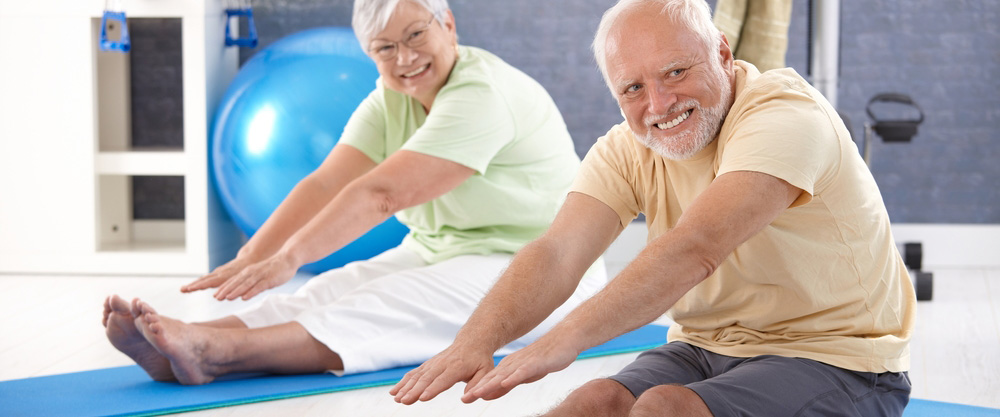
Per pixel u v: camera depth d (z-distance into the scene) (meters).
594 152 1.65
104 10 3.95
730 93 1.48
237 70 4.51
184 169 4.10
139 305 2.04
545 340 1.28
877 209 1.49
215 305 3.39
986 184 4.32
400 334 2.32
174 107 4.64
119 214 4.64
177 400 2.06
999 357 2.56
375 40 2.39
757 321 1.54
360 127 2.60
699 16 1.43
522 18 4.49
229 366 2.19
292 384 2.19
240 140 3.72
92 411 1.99
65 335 2.86
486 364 1.34
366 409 2.05
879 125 3.62
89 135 4.09
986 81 4.29
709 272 1.31
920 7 4.30
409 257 2.58
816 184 1.40
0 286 3.81
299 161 3.63
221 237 4.30
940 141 4.34
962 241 4.26
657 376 1.53
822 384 1.43
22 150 4.11
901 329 1.56
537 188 2.53
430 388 1.30
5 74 4.09
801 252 1.46
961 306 3.31
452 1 4.52
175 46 4.61
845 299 1.50
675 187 1.55
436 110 2.38
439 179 2.31
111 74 4.58
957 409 2.04
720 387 1.37
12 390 2.17
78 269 4.14
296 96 3.65
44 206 4.12
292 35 3.95
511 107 2.45
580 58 4.48
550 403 2.11
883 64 4.34
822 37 3.63
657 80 1.42
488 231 2.52
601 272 2.57
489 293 1.46
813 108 1.41
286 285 3.77
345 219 2.20
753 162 1.34
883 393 1.50
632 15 1.43
